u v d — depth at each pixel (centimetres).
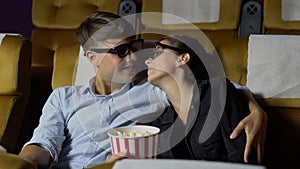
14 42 522
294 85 476
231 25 642
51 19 718
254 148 372
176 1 657
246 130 372
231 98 391
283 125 475
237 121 378
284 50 483
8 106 513
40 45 707
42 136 420
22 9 823
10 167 359
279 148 473
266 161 466
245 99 412
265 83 480
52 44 710
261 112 390
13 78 516
